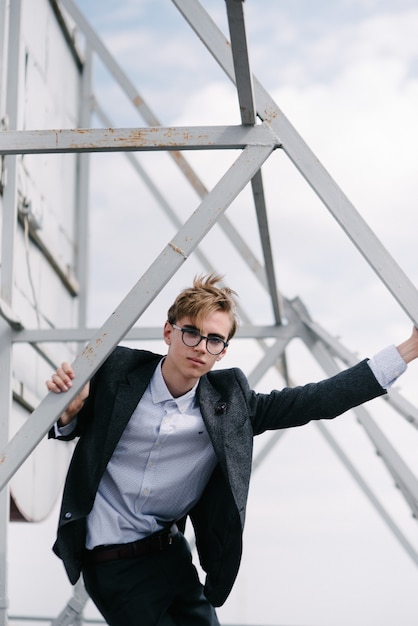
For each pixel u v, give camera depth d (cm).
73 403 226
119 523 227
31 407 514
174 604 234
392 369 228
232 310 225
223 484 228
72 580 222
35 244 550
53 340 422
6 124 426
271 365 473
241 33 213
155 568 229
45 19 576
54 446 600
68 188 652
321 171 241
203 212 238
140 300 230
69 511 219
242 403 229
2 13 436
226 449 220
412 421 434
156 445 223
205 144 244
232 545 219
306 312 479
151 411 224
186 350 219
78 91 677
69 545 222
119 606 225
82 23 548
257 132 244
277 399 231
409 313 229
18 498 501
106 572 226
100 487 229
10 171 416
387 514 604
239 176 241
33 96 539
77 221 681
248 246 495
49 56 586
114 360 229
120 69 539
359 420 456
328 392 228
